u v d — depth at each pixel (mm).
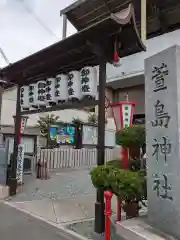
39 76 7738
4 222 5578
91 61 6094
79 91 5957
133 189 3980
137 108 10016
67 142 16438
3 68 8086
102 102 5316
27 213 6328
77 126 17062
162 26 10352
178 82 3545
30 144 13492
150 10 10156
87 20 11828
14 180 8555
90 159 17547
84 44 5406
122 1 10172
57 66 6855
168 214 3510
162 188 3664
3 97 14742
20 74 8125
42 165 12148
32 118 16594
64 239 4602
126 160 4949
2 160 8789
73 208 6887
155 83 3959
